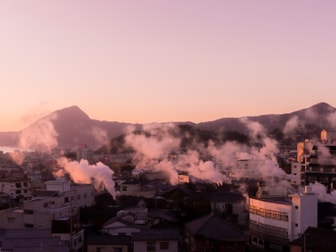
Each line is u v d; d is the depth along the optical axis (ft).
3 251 107.86
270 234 162.50
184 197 237.45
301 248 134.62
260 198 176.45
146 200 235.40
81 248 153.58
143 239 133.90
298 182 279.69
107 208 203.41
